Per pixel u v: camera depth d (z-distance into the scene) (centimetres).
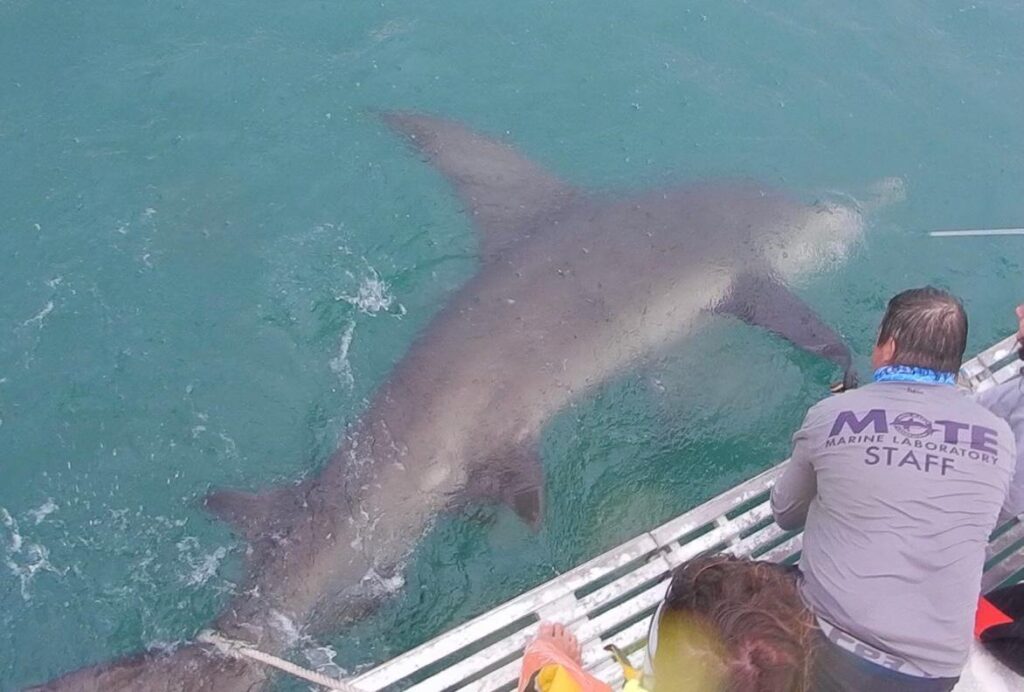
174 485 588
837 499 356
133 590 539
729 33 908
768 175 788
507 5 905
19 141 759
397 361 642
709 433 641
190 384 634
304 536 561
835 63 891
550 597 485
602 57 873
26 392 622
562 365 638
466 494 591
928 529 338
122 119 780
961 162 818
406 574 561
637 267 680
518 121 818
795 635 227
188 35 846
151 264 693
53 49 827
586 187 761
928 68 897
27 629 524
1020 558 512
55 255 693
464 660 462
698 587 242
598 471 619
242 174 752
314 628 532
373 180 752
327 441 608
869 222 763
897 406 358
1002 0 962
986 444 347
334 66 836
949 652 338
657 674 241
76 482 587
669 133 819
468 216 728
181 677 502
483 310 657
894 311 374
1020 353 464
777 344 676
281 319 670
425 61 852
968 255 755
